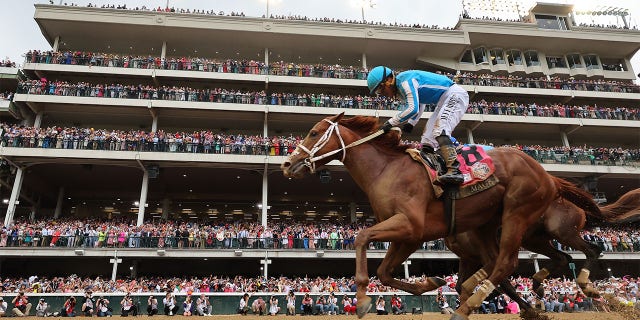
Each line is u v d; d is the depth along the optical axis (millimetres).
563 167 29938
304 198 37594
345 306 18656
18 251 22969
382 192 4703
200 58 35312
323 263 31484
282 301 18844
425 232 4688
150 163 27484
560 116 33375
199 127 33594
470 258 5891
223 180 32969
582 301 18906
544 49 39438
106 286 19891
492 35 37188
